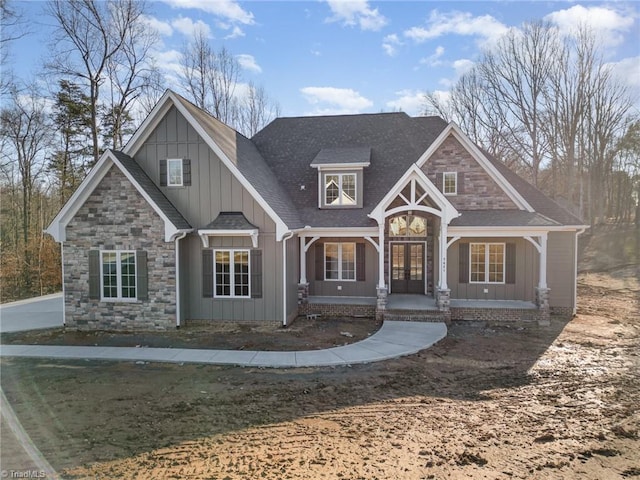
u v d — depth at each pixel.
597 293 21.44
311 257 17.23
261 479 5.25
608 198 41.84
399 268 17.34
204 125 14.62
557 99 33.97
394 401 8.03
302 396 8.28
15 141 29.06
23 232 29.95
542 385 8.88
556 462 5.70
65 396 8.23
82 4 24.72
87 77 25.73
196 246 14.26
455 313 15.06
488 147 37.41
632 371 9.74
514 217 15.19
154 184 14.49
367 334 13.13
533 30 33.78
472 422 7.05
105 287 13.98
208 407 7.70
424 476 5.33
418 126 19.62
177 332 13.52
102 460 5.74
